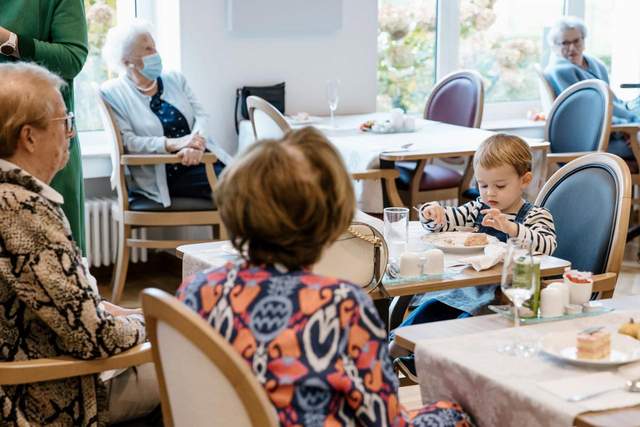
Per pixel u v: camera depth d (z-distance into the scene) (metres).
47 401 2.33
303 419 1.66
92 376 2.36
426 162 5.58
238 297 1.73
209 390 1.73
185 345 1.73
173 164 5.13
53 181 3.79
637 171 6.28
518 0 7.11
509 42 7.13
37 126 2.32
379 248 2.63
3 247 2.22
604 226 3.15
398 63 6.71
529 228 3.18
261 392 1.62
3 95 2.29
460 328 2.33
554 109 6.11
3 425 2.28
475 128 5.82
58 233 2.26
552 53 6.78
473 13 6.93
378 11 6.50
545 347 2.14
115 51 5.16
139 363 2.34
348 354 1.67
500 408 1.95
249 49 5.92
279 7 5.89
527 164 3.23
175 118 5.26
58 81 2.42
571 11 7.32
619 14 7.53
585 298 2.53
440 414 2.00
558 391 1.90
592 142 5.86
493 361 2.08
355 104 6.36
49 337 2.34
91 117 5.75
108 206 5.43
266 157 1.68
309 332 1.66
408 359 2.93
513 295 2.28
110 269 5.64
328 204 1.69
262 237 1.70
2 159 2.31
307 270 1.76
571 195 3.33
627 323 2.32
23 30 3.72
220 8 5.78
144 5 5.85
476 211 3.41
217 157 5.02
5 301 2.28
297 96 6.14
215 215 5.06
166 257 5.80
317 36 6.12
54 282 2.22
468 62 6.98
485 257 2.92
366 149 4.98
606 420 1.78
